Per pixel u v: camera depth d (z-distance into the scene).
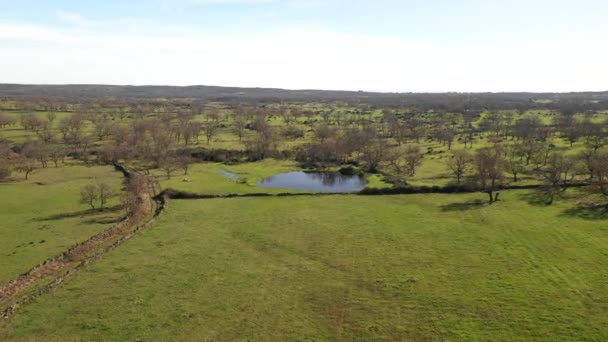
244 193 109.81
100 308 53.75
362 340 47.06
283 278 62.09
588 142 156.62
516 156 145.25
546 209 90.31
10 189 111.25
